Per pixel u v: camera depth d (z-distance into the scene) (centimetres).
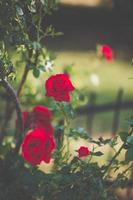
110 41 1398
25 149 357
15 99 388
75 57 1220
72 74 631
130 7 1461
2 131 519
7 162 391
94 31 1426
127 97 1070
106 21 1456
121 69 1223
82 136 391
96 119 906
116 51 1353
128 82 1149
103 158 692
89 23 1442
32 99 557
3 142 502
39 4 400
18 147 404
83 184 361
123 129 850
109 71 1189
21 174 378
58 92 377
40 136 356
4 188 381
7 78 373
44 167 599
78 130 392
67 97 378
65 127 396
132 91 1105
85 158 470
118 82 1139
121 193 544
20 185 378
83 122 835
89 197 358
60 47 1281
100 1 1544
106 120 908
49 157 359
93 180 360
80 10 1458
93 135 841
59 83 377
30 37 411
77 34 1388
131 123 358
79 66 1134
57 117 492
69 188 365
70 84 378
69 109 396
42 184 368
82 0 1534
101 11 1474
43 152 357
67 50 1270
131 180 538
